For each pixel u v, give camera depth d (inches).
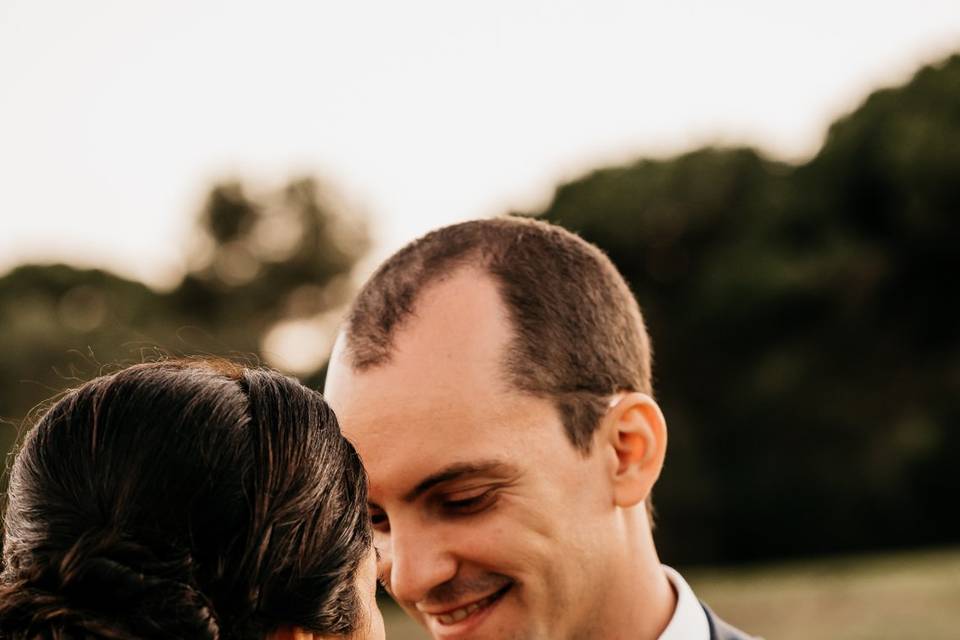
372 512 83.0
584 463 84.0
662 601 89.9
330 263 1587.1
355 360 81.7
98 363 74.5
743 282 1266.0
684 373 1300.4
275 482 56.9
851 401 1199.6
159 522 54.7
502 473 79.7
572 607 83.7
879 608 431.5
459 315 80.9
